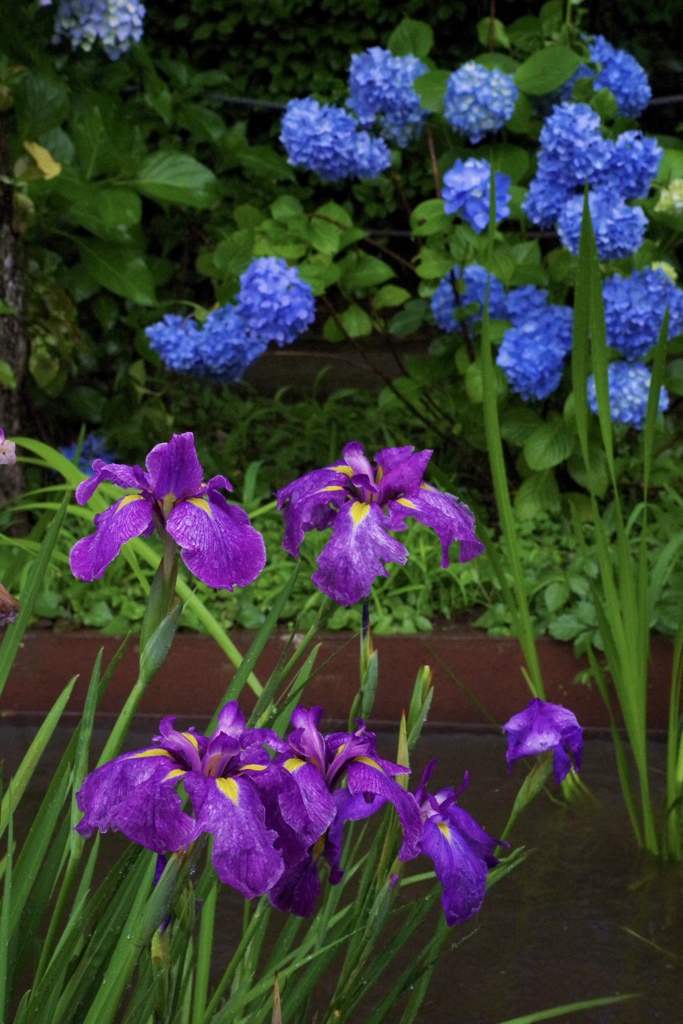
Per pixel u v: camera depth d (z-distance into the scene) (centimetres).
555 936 272
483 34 527
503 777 367
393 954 160
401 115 493
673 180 505
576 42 524
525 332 463
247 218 539
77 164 534
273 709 156
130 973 122
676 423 594
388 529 140
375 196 863
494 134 500
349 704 411
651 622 394
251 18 878
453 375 528
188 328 504
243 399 706
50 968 135
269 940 269
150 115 628
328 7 876
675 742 318
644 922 278
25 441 319
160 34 912
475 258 475
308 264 516
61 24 485
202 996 164
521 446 521
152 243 751
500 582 338
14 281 479
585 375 303
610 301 447
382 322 544
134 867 146
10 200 473
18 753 381
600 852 316
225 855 112
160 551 442
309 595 442
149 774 116
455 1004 242
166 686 411
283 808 119
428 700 150
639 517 482
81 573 128
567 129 452
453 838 142
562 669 409
